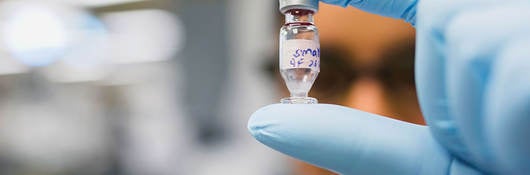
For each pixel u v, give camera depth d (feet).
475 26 0.64
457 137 0.68
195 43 2.24
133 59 2.40
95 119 2.43
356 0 0.79
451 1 0.67
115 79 2.45
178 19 2.27
